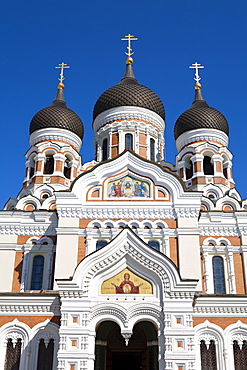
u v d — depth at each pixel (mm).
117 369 28219
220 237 31953
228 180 38688
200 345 24234
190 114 40875
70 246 28641
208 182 37719
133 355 27906
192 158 38938
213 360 23953
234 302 24609
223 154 39500
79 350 22531
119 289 23734
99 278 23938
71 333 22797
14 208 37688
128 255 24172
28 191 37812
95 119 41375
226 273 31141
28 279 30766
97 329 24375
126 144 38688
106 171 30172
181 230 28828
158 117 40531
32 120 41406
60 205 29422
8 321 24750
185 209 29281
